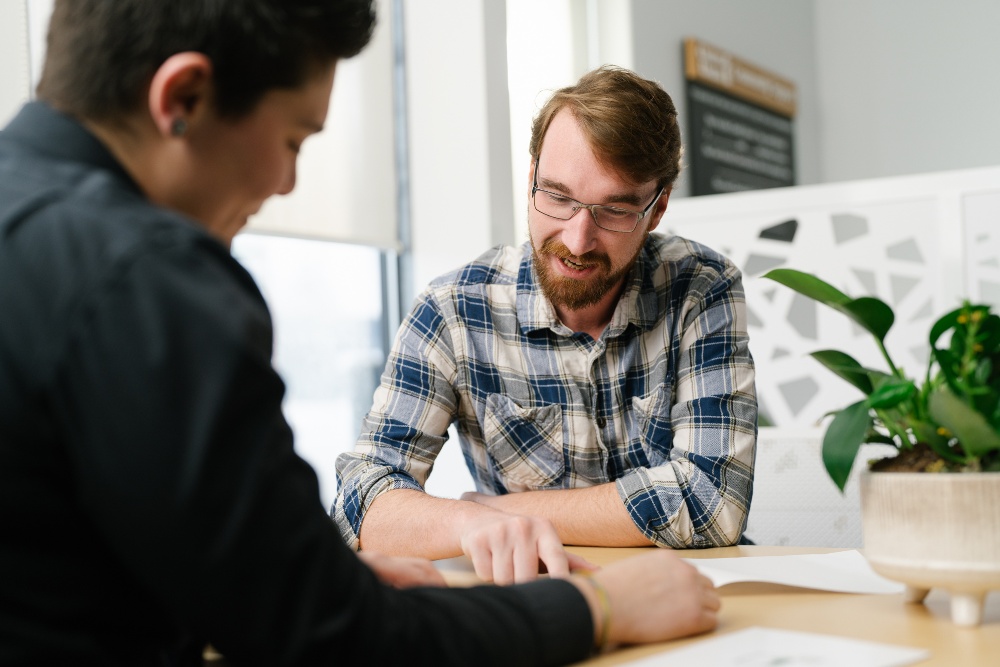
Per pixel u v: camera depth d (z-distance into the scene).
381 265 3.15
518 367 1.62
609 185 1.49
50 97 0.67
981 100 5.11
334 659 0.60
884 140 5.36
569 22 3.64
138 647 0.63
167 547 0.57
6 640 0.56
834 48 5.48
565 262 1.54
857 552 1.18
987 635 0.78
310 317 3.04
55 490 0.58
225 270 0.64
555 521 1.43
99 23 0.64
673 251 1.67
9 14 2.00
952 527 0.80
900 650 0.72
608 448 1.61
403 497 1.38
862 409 0.83
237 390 0.58
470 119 3.04
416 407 1.59
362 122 2.97
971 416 0.77
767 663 0.70
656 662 0.72
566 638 0.71
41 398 0.57
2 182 0.64
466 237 3.06
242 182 0.69
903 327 2.70
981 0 5.11
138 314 0.57
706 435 1.51
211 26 0.63
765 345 2.84
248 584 0.58
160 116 0.64
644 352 1.62
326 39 0.68
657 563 0.81
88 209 0.61
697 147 4.15
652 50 3.88
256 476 0.58
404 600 0.66
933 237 2.65
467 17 3.04
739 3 4.64
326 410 3.08
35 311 0.57
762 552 1.30
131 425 0.56
